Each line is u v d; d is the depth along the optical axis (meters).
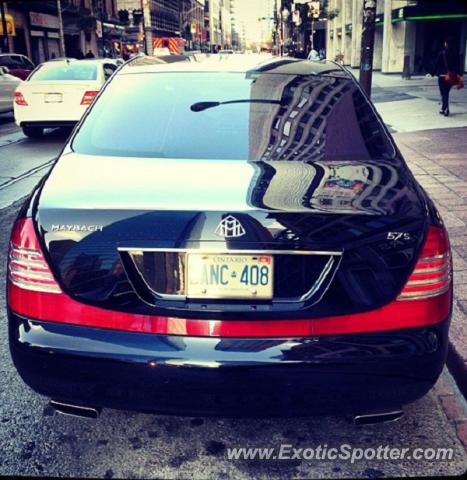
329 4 50.62
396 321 2.13
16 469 2.46
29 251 2.18
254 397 2.08
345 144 2.78
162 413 2.17
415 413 2.87
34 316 2.18
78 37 50.25
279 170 2.48
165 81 3.20
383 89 21.36
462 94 18.95
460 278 4.16
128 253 2.11
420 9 29.17
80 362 2.11
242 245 2.06
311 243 2.07
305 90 3.12
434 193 6.53
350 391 2.10
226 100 3.03
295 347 2.07
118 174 2.46
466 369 3.04
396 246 2.12
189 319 2.09
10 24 34.94
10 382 3.10
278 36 69.44
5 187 7.63
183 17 108.56
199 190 2.26
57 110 11.22
